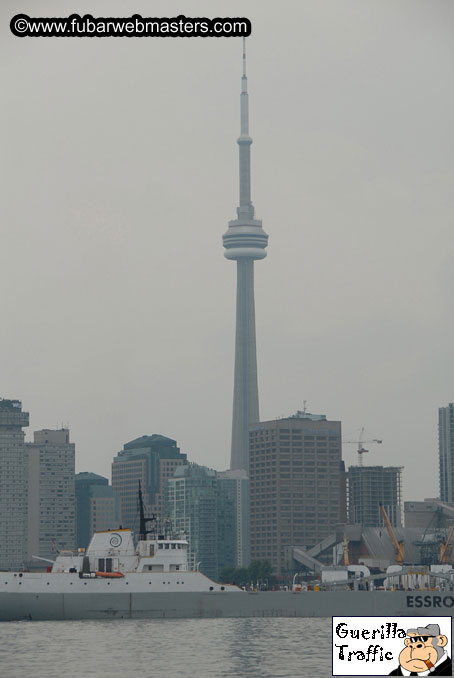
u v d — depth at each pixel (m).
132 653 166.75
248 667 152.75
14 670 151.50
